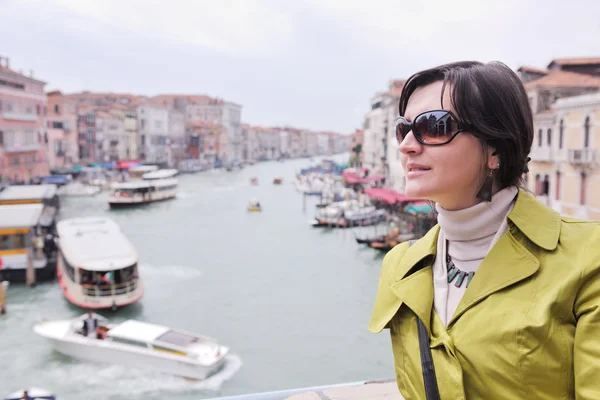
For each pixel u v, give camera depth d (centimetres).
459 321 123
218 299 2706
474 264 130
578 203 2345
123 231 4575
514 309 114
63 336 1902
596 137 2236
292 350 2062
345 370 1903
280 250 3775
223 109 14300
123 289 2531
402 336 141
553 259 115
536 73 2800
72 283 2556
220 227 4750
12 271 2908
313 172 10644
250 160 15650
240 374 1853
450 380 121
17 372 1809
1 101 5850
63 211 5678
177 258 3588
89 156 8812
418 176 129
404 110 137
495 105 121
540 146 2636
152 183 6575
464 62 131
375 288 2858
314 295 2755
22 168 6303
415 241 158
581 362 106
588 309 108
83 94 11150
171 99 14312
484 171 126
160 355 1780
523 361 110
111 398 1669
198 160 12231
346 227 4566
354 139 10356
